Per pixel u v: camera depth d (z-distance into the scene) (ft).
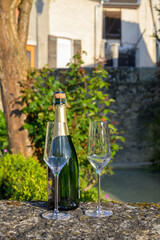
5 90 12.53
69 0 40.40
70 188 4.33
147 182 19.36
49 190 4.34
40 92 12.98
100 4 41.73
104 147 4.17
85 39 42.06
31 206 4.47
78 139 13.03
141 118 24.09
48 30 38.45
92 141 4.20
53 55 39.06
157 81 24.17
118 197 16.16
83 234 3.51
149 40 48.96
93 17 42.55
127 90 23.93
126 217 4.01
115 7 46.62
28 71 12.78
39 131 12.27
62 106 4.22
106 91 23.57
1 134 17.98
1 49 12.28
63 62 40.52
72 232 3.56
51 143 4.06
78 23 41.39
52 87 12.82
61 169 4.30
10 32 12.27
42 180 7.62
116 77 23.77
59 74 22.03
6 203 4.60
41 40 35.78
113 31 47.11
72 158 4.47
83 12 41.75
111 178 20.43
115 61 45.96
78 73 13.75
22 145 12.66
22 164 10.02
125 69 23.85
